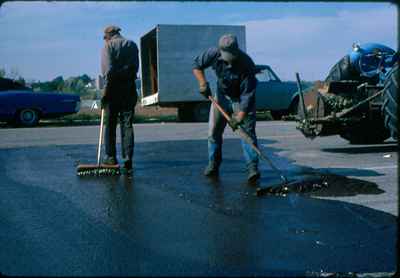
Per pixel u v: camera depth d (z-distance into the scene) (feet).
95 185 20.66
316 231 14.16
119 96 23.40
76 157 29.01
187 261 12.03
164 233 14.16
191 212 16.19
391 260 11.97
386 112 25.82
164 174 22.85
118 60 23.07
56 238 13.97
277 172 21.29
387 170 23.57
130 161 23.93
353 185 19.75
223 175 22.36
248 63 19.81
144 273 11.35
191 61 68.13
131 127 23.90
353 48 31.78
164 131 48.65
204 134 44.45
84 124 64.75
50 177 22.74
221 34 69.05
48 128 55.98
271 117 70.59
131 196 18.53
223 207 16.72
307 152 30.35
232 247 12.94
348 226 14.60
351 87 30.50
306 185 19.35
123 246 13.19
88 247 13.17
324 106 29.73
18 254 12.74
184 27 67.92
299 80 31.12
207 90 21.06
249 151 20.88
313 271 11.41
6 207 17.34
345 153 29.78
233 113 21.15
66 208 17.10
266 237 13.70
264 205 16.93
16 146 35.42
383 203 17.17
